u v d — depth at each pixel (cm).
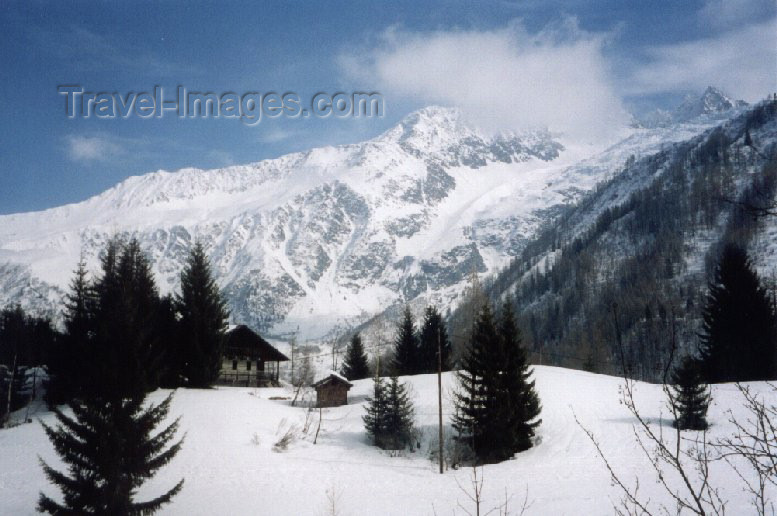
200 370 6062
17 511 3164
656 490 3059
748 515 2277
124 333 2559
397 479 4062
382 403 5125
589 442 4400
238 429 4744
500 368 4559
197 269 6284
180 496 3484
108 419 2398
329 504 3438
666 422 4569
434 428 5166
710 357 6412
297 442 4869
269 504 3425
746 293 6303
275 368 8500
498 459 4466
